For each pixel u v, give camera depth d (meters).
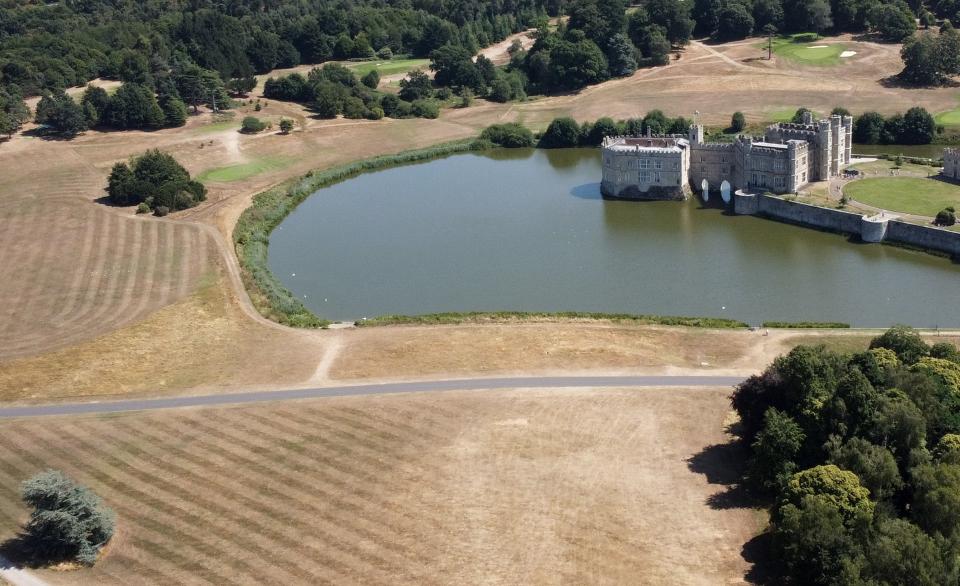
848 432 143.12
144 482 157.12
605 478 153.62
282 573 131.88
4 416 186.25
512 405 178.88
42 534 135.88
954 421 145.25
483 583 128.62
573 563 132.38
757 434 151.12
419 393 185.75
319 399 185.50
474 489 151.12
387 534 140.12
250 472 158.62
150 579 131.88
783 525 127.31
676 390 181.62
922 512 128.50
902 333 172.12
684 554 134.25
